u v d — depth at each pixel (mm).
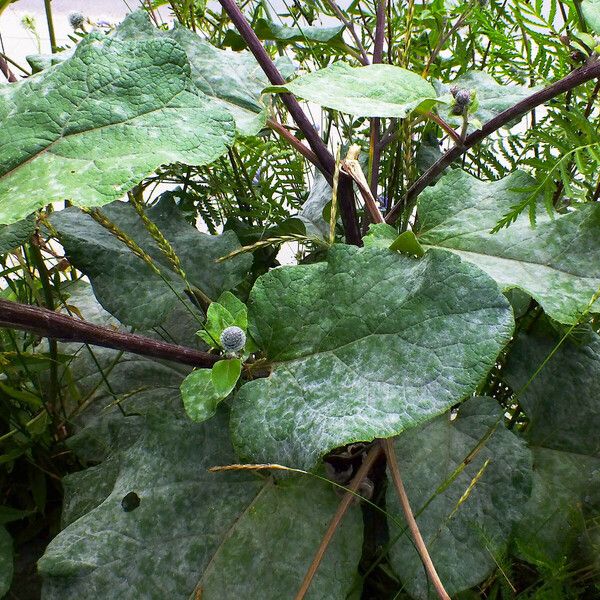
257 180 856
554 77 672
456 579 479
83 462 648
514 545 520
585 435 578
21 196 385
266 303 487
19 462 651
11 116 421
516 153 708
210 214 836
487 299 432
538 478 565
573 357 596
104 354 729
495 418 542
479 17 679
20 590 584
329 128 794
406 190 608
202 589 478
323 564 489
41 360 632
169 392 681
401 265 467
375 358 447
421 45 808
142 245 613
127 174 389
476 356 417
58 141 413
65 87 427
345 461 554
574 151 485
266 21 688
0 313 417
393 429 409
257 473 527
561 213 642
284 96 580
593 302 476
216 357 487
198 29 814
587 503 551
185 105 430
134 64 435
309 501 517
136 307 572
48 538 629
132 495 512
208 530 501
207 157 410
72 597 462
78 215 624
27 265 667
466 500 508
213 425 542
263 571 486
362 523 503
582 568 517
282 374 469
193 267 613
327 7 782
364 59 690
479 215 563
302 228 700
